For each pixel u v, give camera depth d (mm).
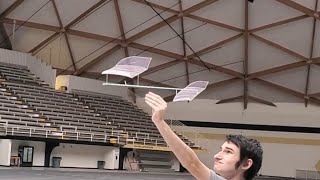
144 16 37469
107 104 41969
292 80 41812
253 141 3377
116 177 25672
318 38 36719
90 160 36406
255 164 3324
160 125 3271
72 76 40844
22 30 38719
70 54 40781
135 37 39188
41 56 41062
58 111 37438
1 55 38906
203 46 39531
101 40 39531
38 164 33375
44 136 32531
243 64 40938
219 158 3383
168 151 41156
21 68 39812
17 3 36188
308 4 33812
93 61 41469
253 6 35156
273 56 39500
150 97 3352
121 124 40719
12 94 36312
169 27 38125
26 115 34438
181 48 40312
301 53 38438
